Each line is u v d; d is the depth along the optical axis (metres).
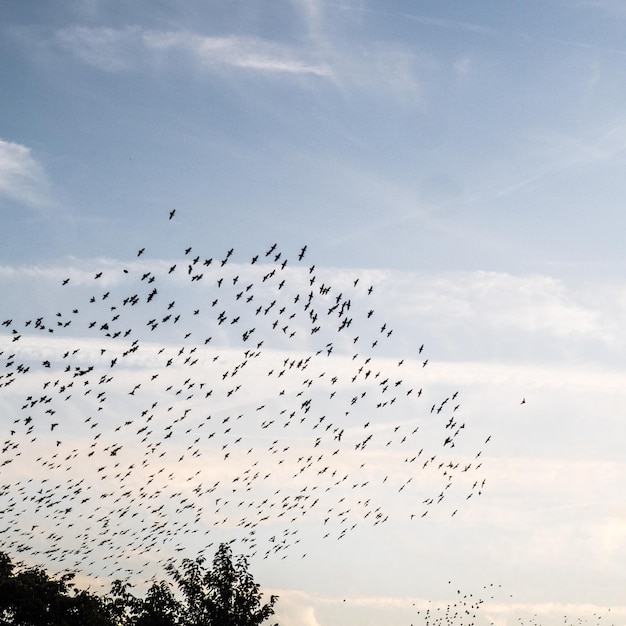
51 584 58.34
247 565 66.25
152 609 63.44
